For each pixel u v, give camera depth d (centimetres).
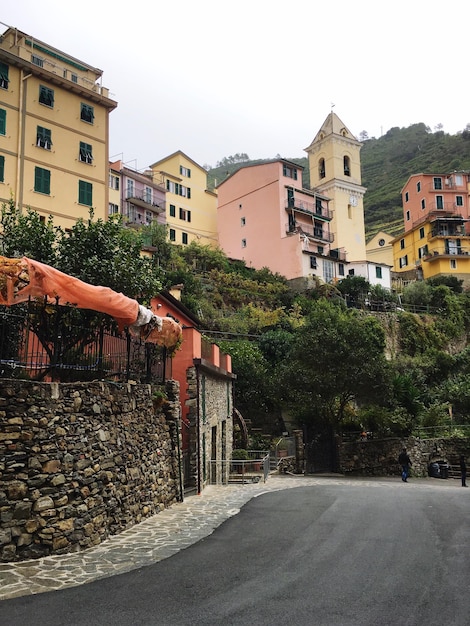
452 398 3794
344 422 3002
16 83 2797
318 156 6869
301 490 1811
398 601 677
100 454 1016
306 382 2750
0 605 655
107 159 3167
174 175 6169
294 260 5441
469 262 6512
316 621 612
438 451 3169
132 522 1144
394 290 5934
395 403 3138
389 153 14075
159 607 655
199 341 1905
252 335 3850
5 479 828
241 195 6138
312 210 6041
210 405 2012
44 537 859
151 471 1300
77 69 3316
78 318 1180
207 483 1911
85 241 1380
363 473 2841
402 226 10025
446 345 5081
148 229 4475
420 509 1393
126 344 1340
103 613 634
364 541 1012
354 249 6550
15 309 1077
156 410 1398
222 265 5022
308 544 987
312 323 2950
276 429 3112
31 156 2788
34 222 1374
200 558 884
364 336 2852
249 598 689
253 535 1062
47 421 894
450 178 7050
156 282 1455
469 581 759
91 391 1008
